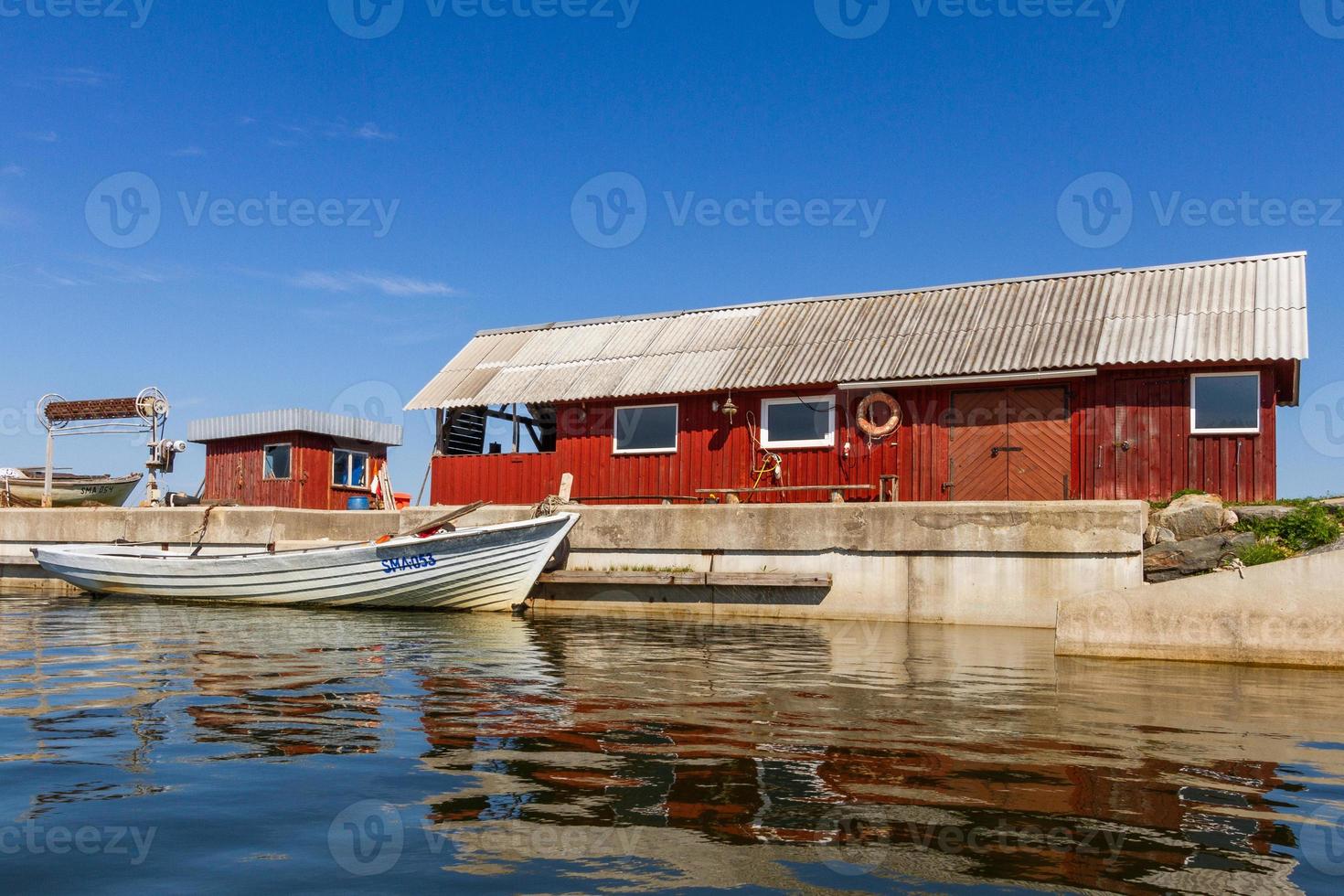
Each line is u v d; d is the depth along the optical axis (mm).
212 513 17984
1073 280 16047
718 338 17859
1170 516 12109
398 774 4453
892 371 15203
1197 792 4246
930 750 4973
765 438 16406
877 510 13250
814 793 4180
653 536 14602
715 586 14102
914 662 8719
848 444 15758
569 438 17797
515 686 7012
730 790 4207
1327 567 8719
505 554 13859
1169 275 15289
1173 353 13508
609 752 4875
